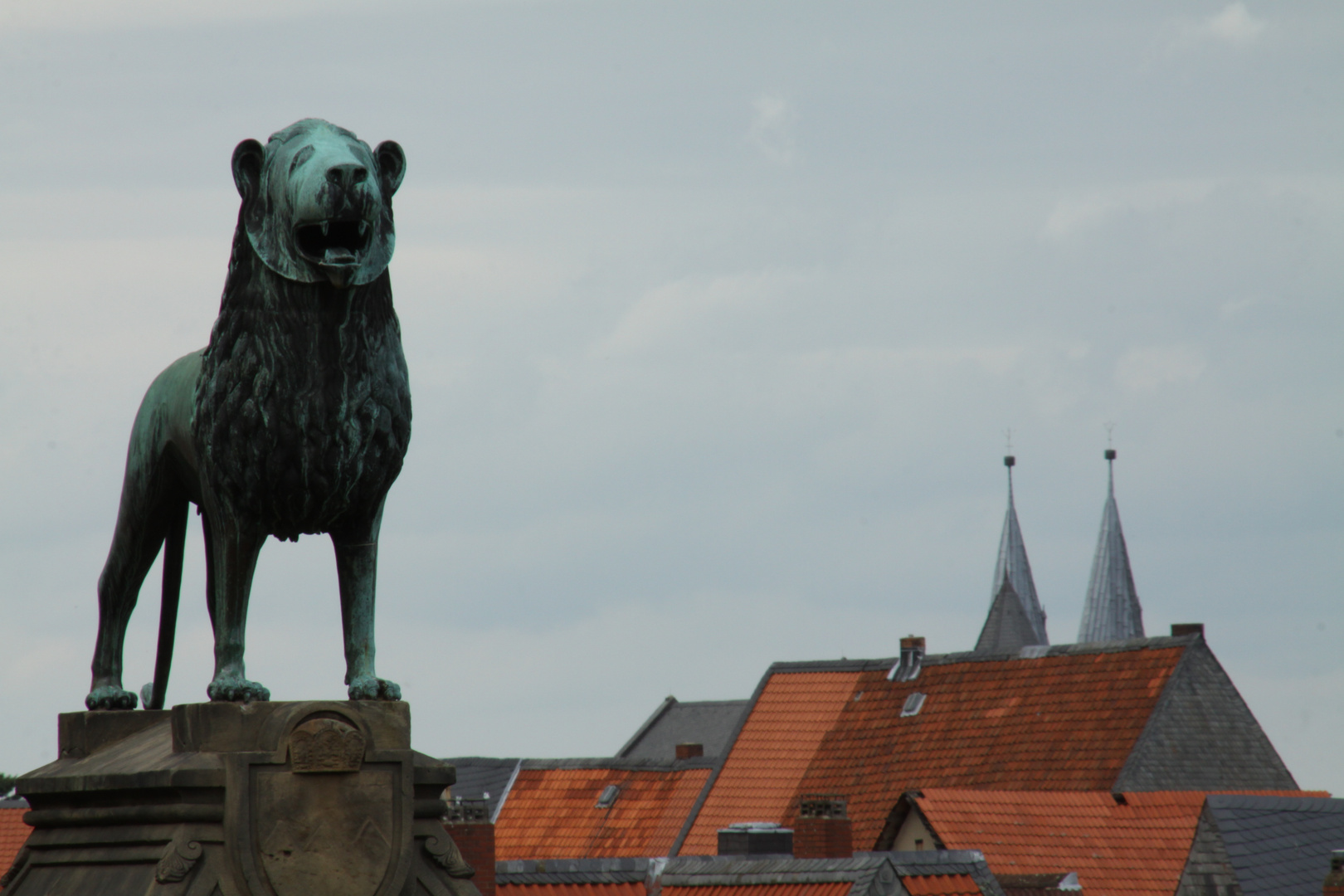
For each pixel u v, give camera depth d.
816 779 167.75
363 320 22.48
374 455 22.73
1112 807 130.88
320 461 22.33
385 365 22.77
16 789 23.72
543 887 92.25
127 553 25.42
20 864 23.73
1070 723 158.88
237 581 22.73
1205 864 123.19
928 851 92.81
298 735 21.34
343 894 21.38
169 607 25.81
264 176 22.14
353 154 21.94
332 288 22.16
